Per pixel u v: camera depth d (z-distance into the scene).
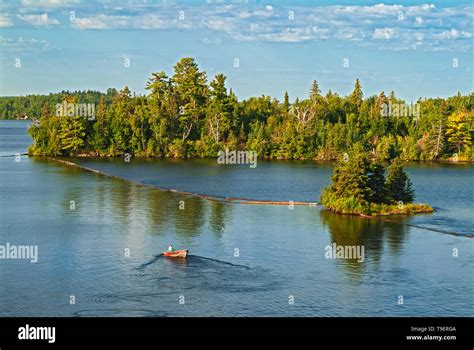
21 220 108.50
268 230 103.19
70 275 78.56
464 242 96.88
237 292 73.38
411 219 114.69
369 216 116.75
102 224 105.81
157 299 71.12
